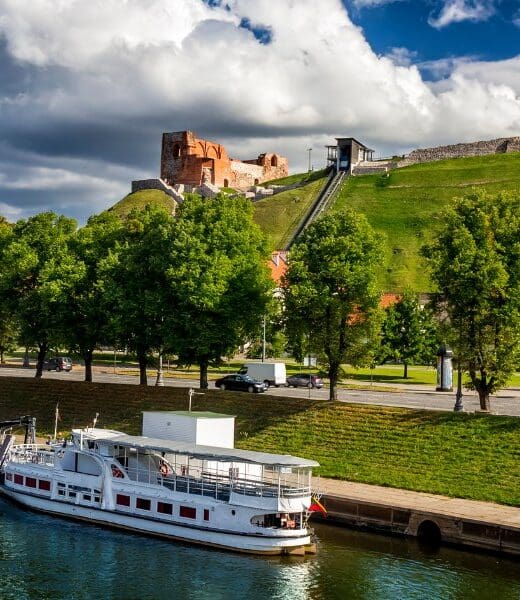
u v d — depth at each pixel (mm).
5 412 95062
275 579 49781
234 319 86625
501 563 51750
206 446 62375
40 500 65062
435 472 65125
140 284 90500
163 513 59000
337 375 82250
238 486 57781
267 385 110312
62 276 94875
